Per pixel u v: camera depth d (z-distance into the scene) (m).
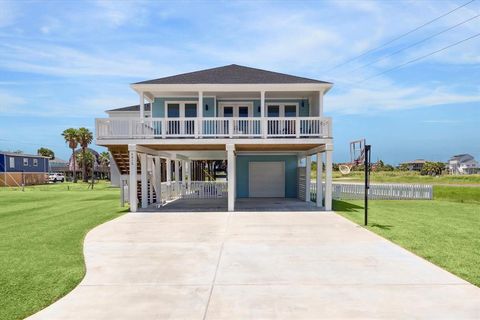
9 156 52.12
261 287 6.04
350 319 4.79
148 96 19.03
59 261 7.81
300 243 9.44
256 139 16.05
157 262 7.68
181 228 11.82
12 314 5.03
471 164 130.00
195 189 23.02
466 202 20.56
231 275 6.70
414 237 10.12
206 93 19.66
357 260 7.72
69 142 63.84
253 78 17.72
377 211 16.17
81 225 12.65
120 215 15.17
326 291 5.83
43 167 60.41
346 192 23.30
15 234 10.99
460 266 7.20
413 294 5.69
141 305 5.31
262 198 22.58
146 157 17.78
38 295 5.75
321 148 16.94
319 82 16.94
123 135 16.14
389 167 91.00
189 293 5.79
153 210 16.66
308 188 20.23
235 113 20.81
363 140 15.12
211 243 9.51
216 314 4.96
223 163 32.03
